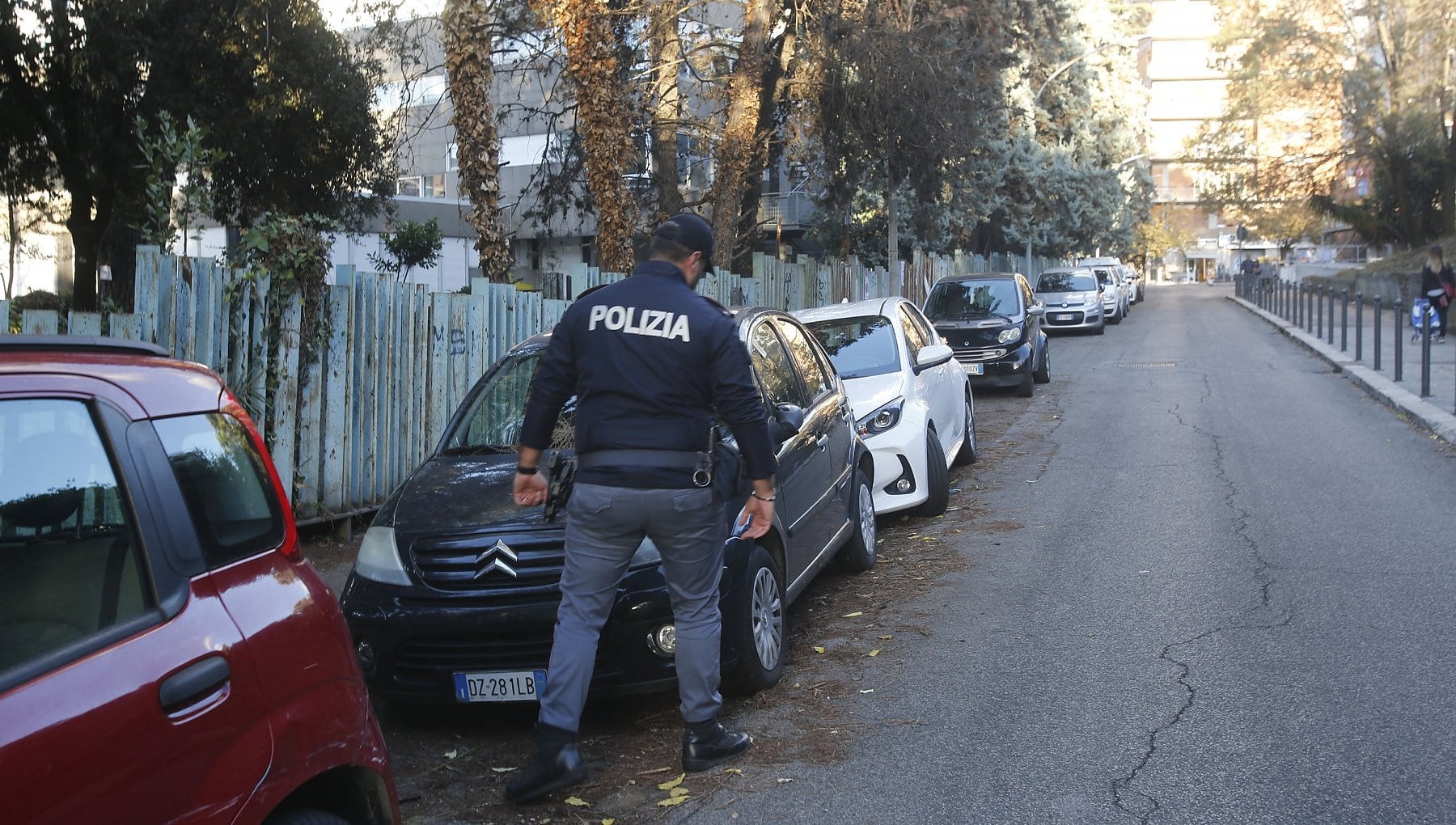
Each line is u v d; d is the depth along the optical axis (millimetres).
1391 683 5344
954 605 7020
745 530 5512
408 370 9461
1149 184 56438
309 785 3062
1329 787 4328
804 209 38094
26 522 2506
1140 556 7930
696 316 4516
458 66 12000
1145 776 4500
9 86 18141
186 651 2613
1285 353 23562
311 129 19609
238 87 18812
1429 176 43781
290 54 18672
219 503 2896
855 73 19000
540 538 5148
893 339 10047
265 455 3133
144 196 19047
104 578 2582
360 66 19375
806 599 7387
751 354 6363
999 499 10203
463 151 12164
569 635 4586
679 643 4777
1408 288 33750
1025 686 5574
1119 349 26359
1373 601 6637
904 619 6793
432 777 4953
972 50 21219
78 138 19141
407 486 5820
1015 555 8172
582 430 4547
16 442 2537
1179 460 11594
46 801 2271
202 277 7574
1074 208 41719
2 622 2430
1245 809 4188
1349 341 24219
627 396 4492
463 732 5516
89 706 2391
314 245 8336
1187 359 22984
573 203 23250
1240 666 5684
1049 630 6430
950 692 5551
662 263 4695
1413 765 4480
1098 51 42000
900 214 30547
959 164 21734
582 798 4613
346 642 3131
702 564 4691
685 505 4496
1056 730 5016
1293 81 42625
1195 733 4895
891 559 8281
